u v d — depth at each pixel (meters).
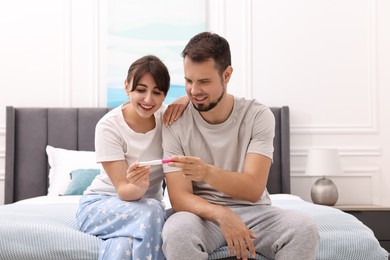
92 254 1.88
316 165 3.77
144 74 1.97
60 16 4.08
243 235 1.77
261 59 4.14
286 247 1.72
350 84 4.13
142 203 1.90
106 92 4.09
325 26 4.14
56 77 4.07
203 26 4.13
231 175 1.91
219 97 1.96
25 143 3.91
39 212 2.31
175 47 4.10
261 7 4.15
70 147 3.92
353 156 4.09
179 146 2.07
